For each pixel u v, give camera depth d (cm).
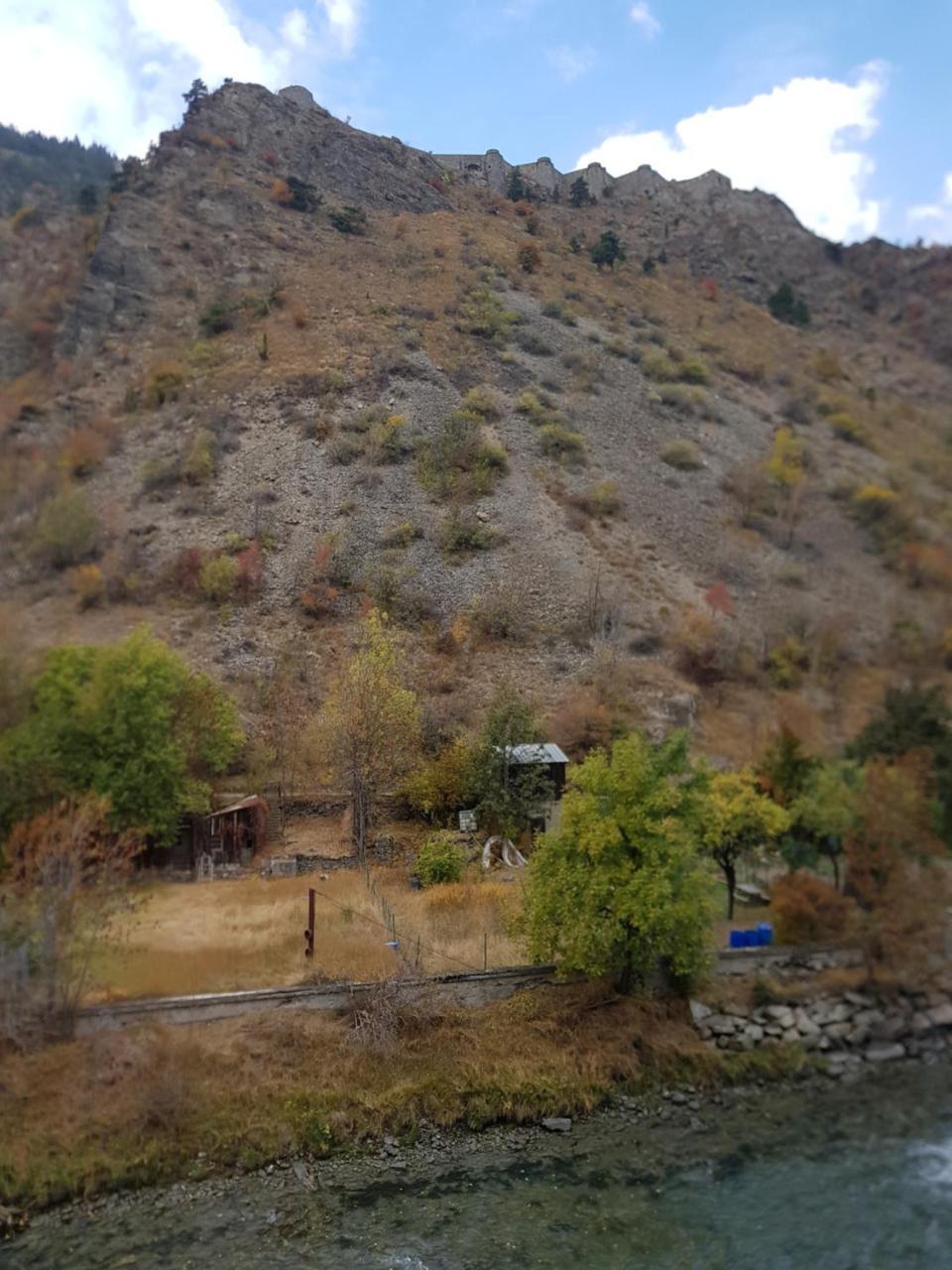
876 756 2728
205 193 9106
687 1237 1619
